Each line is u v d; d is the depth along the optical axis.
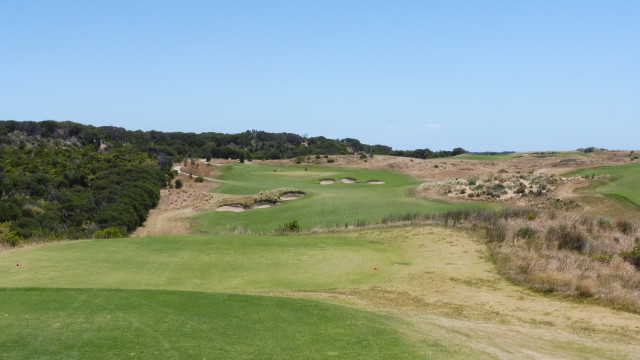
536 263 19.98
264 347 9.27
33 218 40.75
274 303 12.49
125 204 46.31
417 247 24.78
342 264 21.12
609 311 15.37
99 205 47.19
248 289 16.83
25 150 68.88
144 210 51.38
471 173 84.44
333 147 131.25
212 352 8.83
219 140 124.75
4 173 52.44
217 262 20.64
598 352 11.44
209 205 58.19
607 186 52.47
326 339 9.97
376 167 93.94
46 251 22.14
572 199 45.91
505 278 19.34
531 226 25.00
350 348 9.51
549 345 11.82
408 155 132.75
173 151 96.00
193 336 9.62
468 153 129.00
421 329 11.43
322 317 11.54
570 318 14.62
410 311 14.75
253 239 26.05
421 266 21.06
